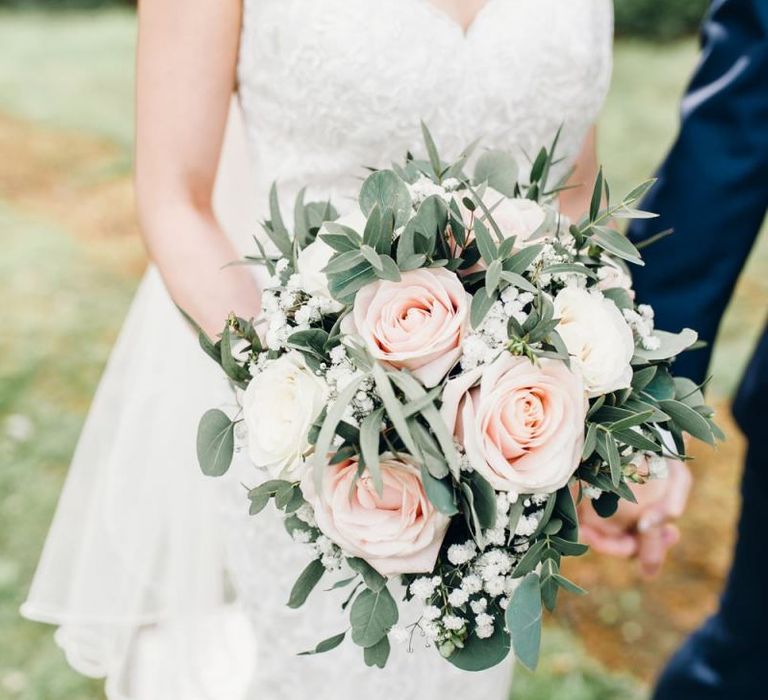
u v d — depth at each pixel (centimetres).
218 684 218
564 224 150
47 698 277
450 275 124
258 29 161
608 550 196
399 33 160
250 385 128
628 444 127
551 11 170
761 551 201
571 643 300
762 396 192
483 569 123
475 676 190
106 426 221
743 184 178
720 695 218
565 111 175
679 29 969
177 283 161
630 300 138
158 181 162
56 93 838
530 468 118
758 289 508
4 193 651
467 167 173
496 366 119
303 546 175
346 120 163
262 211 178
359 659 181
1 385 425
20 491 360
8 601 310
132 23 1123
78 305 500
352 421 119
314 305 128
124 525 214
